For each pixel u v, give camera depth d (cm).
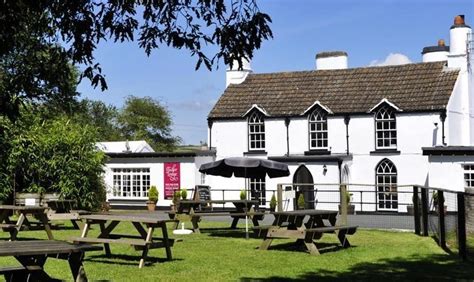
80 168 2775
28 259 823
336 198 3466
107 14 693
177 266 1224
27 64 748
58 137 2764
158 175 3866
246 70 4125
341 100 3697
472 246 1538
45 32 730
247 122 3847
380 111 3547
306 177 3547
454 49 3631
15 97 735
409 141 3453
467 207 1678
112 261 1289
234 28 695
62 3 670
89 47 696
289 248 1538
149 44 734
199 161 3822
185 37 716
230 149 3881
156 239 1486
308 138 3694
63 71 761
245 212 1928
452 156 3078
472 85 3675
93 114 7675
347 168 3538
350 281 1060
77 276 841
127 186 3956
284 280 1068
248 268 1202
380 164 3528
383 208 3475
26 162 2719
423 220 1839
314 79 3934
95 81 728
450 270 1176
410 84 3622
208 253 1430
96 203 2878
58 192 2759
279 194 2228
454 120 3509
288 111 3756
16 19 651
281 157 3603
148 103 7631
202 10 709
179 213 2012
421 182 3412
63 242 887
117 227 2148
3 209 1731
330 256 1380
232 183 3800
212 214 1947
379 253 1432
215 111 3944
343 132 3616
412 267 1216
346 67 4019
